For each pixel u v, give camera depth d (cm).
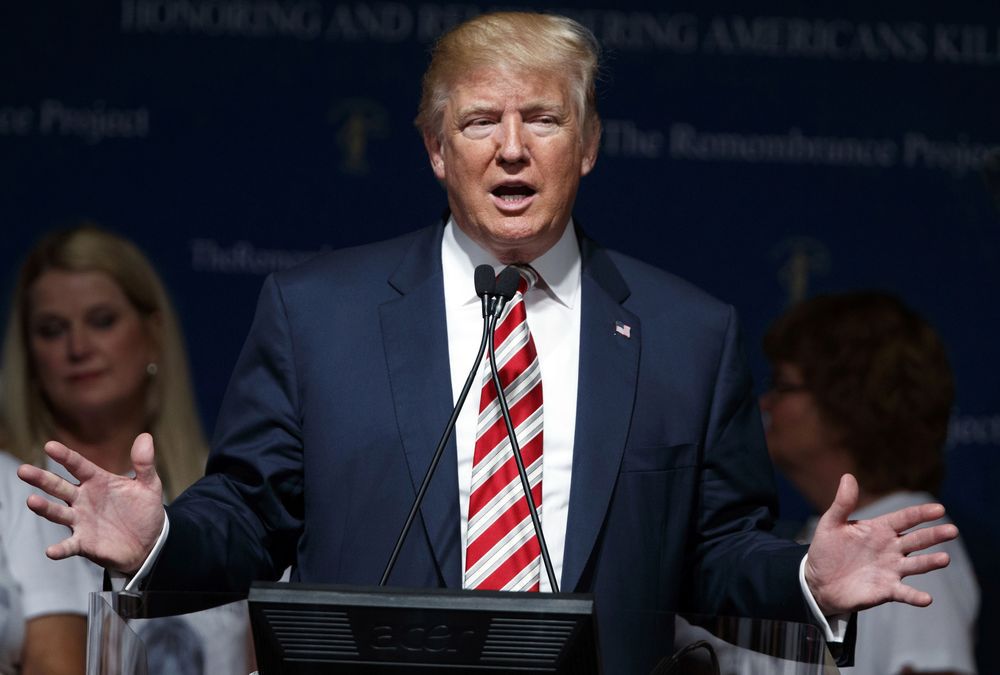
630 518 782
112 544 668
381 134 1528
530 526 762
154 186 1509
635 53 1542
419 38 1535
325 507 779
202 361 1501
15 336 1325
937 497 1230
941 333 1548
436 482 771
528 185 772
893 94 1552
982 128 1556
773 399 1241
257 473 793
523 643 573
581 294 828
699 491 820
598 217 1537
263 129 1520
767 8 1549
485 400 786
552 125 775
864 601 668
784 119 1549
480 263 820
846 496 674
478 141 772
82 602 1089
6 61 1504
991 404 1541
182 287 1505
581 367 805
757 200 1546
